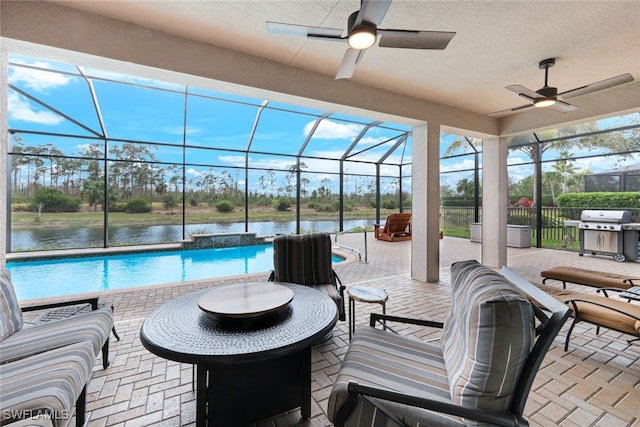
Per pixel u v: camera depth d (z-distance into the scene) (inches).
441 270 222.2
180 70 112.9
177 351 53.8
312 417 69.2
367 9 75.0
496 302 44.8
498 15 99.0
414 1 91.7
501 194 227.6
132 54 104.9
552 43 118.0
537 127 201.3
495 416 42.8
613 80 119.4
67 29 96.1
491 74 147.1
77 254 273.9
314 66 138.3
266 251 337.4
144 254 296.0
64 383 53.3
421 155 187.3
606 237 257.6
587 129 300.2
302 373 68.2
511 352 43.4
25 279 226.5
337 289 118.2
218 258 307.6
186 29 109.0
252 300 73.9
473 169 397.7
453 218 429.1
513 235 329.1
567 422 67.4
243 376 62.6
